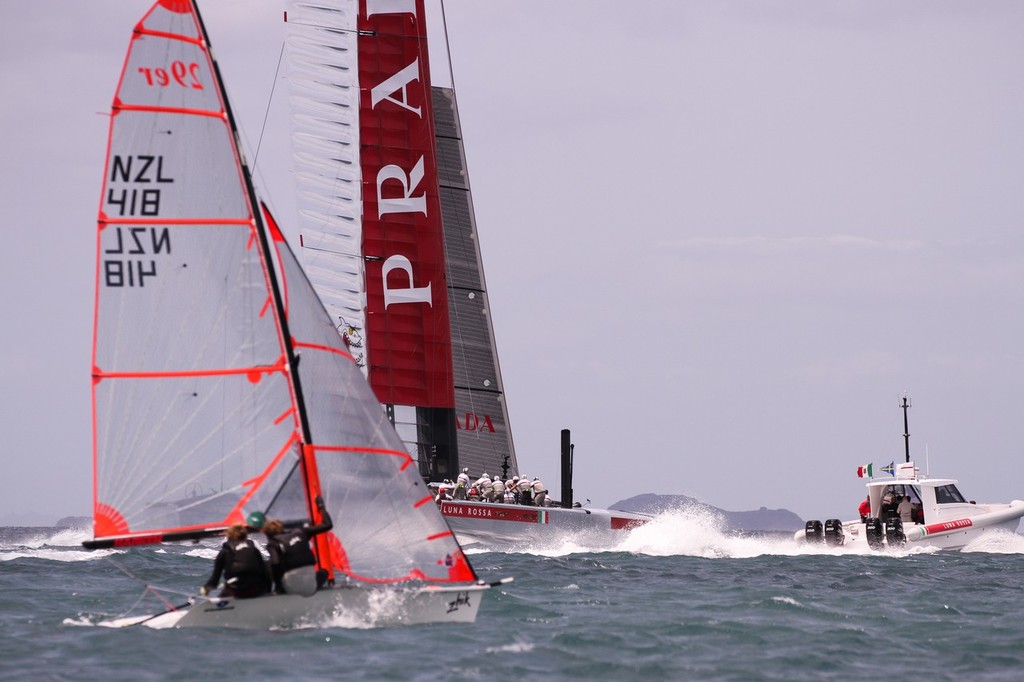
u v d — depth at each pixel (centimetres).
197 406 7625
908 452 16138
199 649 7062
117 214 7575
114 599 9394
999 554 15112
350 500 7825
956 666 7288
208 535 7619
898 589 10862
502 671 6775
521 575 11531
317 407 7850
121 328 7556
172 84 7662
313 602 7738
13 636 7475
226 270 7700
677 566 12762
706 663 7219
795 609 9331
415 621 7956
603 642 7712
